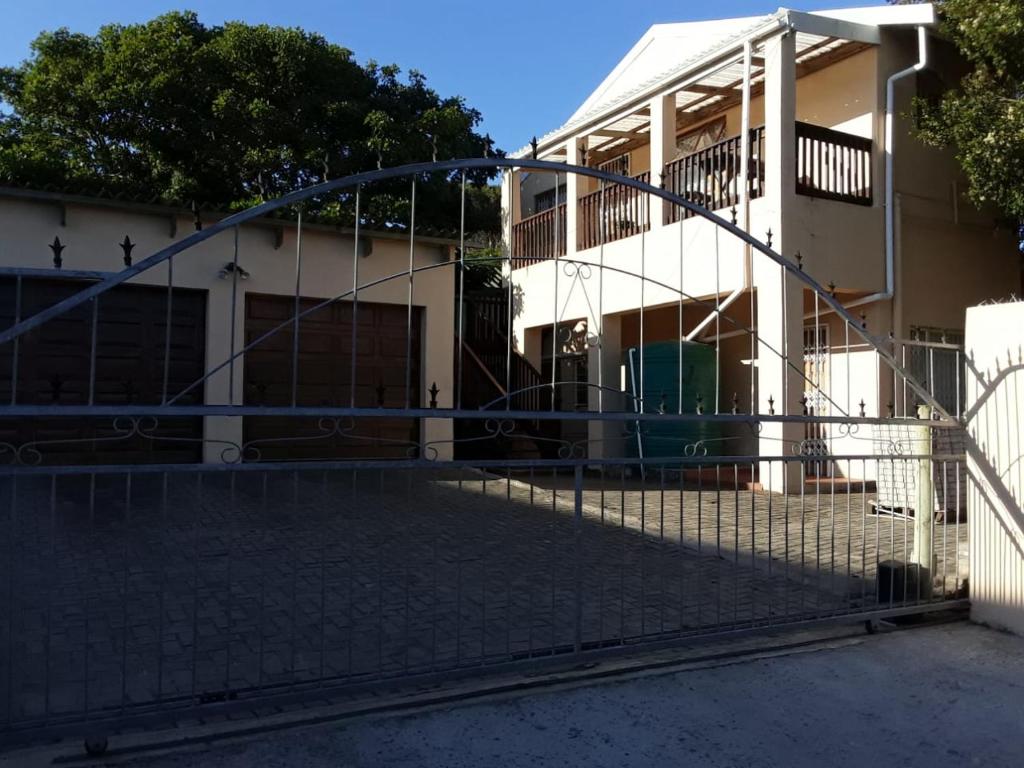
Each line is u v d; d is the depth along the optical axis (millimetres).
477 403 13570
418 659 4613
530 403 14305
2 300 10016
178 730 3635
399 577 6254
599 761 3443
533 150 5852
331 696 3848
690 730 3760
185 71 16141
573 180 14797
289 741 3549
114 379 10609
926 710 4043
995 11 10148
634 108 13852
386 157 15969
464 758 3434
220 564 6438
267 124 15984
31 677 4289
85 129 16344
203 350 11164
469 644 4898
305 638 4961
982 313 5586
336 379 11992
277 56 16250
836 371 12086
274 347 11602
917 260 12039
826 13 12227
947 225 12352
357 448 12062
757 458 4902
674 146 13391
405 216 15336
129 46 16016
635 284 13195
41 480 9758
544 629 5184
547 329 16000
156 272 10781
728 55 12047
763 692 4219
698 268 12094
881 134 11844
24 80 17172
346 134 16766
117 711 3564
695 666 4562
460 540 4359
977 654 4863
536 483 11156
